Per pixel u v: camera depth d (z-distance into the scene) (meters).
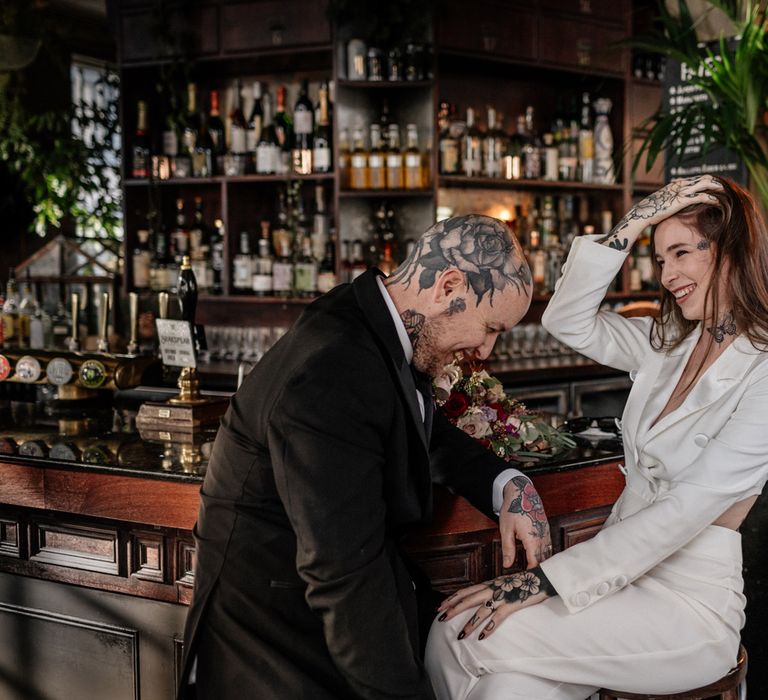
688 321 1.83
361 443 1.42
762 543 2.64
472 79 5.15
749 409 1.64
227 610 1.55
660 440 1.75
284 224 4.87
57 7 6.33
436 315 1.56
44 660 2.27
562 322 1.93
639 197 5.66
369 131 4.73
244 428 1.53
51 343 4.69
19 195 6.30
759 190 3.20
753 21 3.07
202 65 4.94
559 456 2.21
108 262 6.51
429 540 2.03
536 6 4.91
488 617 1.69
